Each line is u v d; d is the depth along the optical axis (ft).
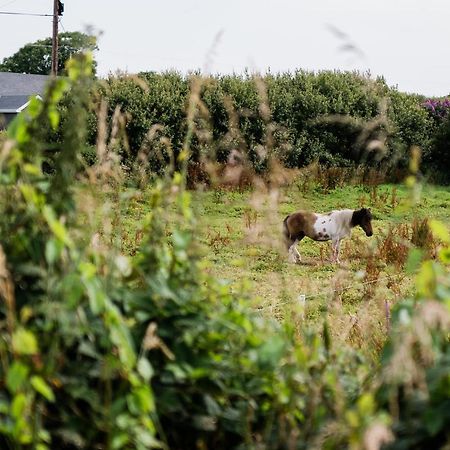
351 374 20.43
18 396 15.53
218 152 133.49
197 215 22.06
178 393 18.93
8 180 19.49
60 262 18.48
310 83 157.07
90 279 16.72
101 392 18.08
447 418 15.94
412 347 16.56
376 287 66.90
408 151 150.41
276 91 152.56
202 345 19.12
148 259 20.36
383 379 16.43
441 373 16.22
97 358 18.08
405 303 18.90
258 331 20.63
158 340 17.20
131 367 16.93
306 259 93.20
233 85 149.89
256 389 19.16
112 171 22.21
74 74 20.06
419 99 172.65
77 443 17.25
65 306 17.10
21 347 15.93
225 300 21.16
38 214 18.81
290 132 148.15
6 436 17.58
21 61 522.47
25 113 20.44
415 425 16.34
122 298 18.97
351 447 15.85
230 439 19.47
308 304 43.96
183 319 18.98
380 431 14.58
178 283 20.17
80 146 19.88
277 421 19.19
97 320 17.97
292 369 18.95
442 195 133.90
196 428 18.97
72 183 19.92
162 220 21.44
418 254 18.40
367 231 92.48
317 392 17.92
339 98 153.69
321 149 150.20
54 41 233.96
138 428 16.94
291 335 21.27
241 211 102.58
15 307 18.11
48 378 16.98
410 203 19.98
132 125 142.41
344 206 127.34
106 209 21.17
